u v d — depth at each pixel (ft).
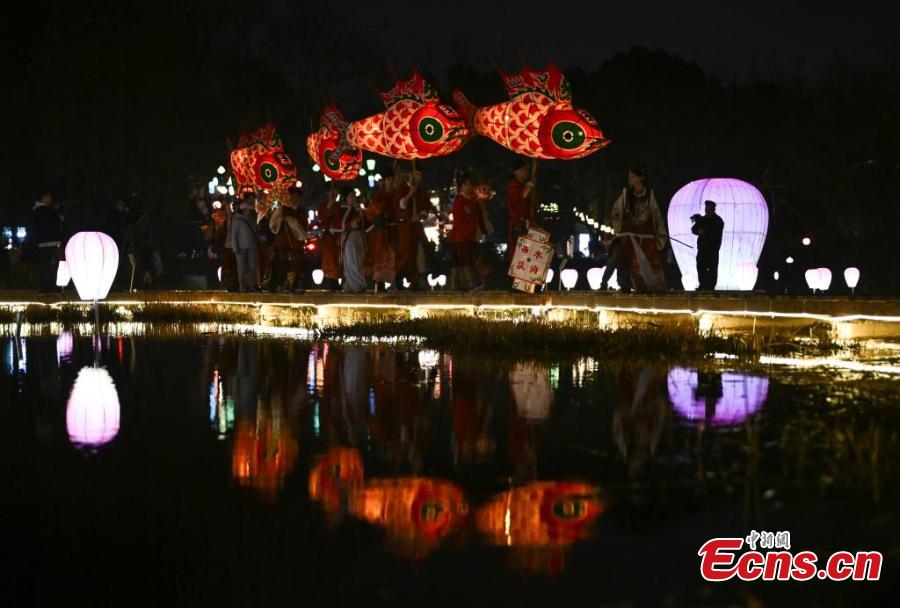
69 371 36.60
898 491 16.61
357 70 163.63
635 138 177.17
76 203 130.62
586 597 12.37
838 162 155.94
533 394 28.68
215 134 147.95
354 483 18.29
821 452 19.48
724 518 15.40
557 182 181.06
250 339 50.39
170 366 37.88
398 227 64.85
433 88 60.54
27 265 96.37
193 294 77.51
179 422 25.04
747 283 69.46
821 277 87.45
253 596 12.59
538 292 60.39
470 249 63.31
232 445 22.02
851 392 27.17
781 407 24.95
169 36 139.74
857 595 12.43
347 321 62.90
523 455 20.38
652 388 29.17
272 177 79.71
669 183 179.42
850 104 153.38
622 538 14.58
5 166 130.52
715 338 42.27
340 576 13.23
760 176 176.35
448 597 12.42
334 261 69.46
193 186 149.07
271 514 16.26
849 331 47.21
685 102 177.37
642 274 55.62
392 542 14.65
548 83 56.70
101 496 17.53
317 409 26.84
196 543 14.75
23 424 24.93
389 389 30.32
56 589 13.01
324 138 70.69
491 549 14.25
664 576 13.05
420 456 20.57
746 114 178.29
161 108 138.41
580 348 40.88
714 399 26.71
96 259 62.59
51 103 131.85
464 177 63.26
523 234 59.77
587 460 19.74
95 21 132.26
